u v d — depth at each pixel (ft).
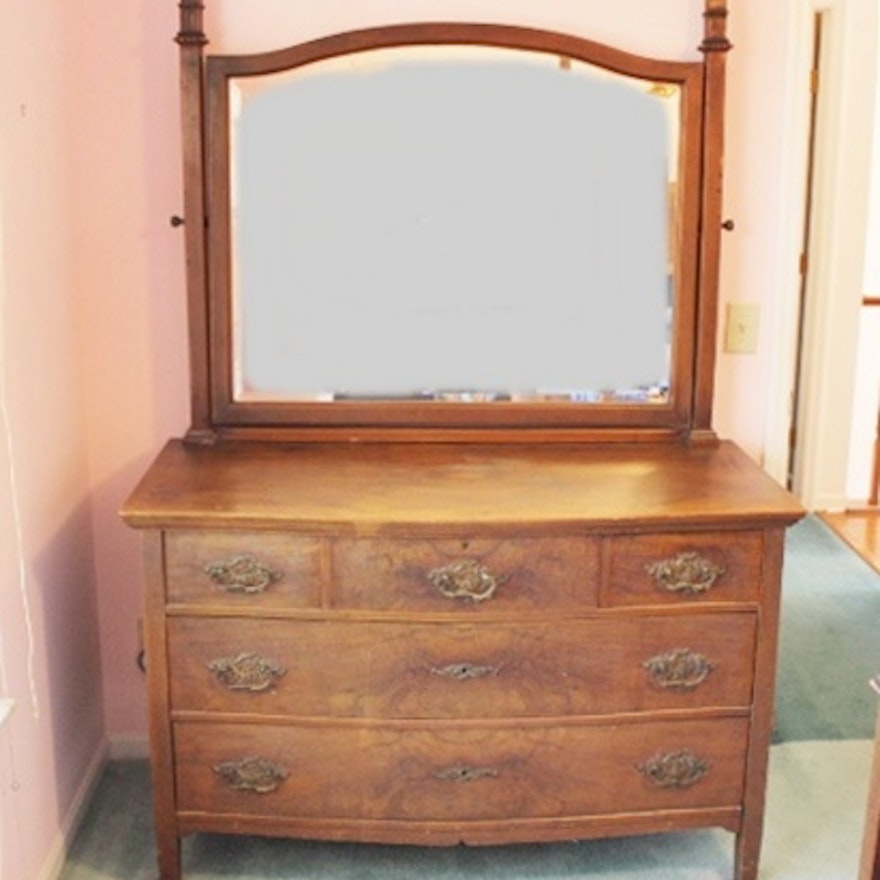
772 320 7.04
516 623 5.65
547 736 5.86
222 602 5.61
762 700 5.90
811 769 7.48
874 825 4.32
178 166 6.66
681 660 5.78
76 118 6.56
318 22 6.50
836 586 9.31
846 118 8.33
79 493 6.82
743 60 6.68
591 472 6.18
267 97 6.45
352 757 5.87
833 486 9.82
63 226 6.41
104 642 7.34
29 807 5.89
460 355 6.79
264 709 5.79
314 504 5.55
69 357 6.57
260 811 5.98
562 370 6.82
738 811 6.10
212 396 6.73
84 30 6.48
